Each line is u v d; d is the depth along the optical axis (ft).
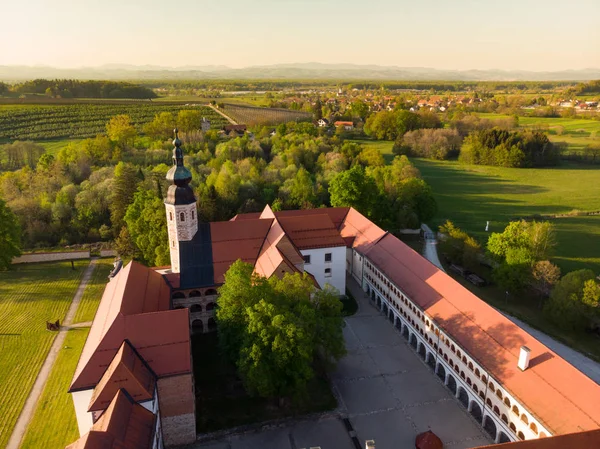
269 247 244.63
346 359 221.46
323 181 460.55
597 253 350.23
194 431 169.17
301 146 558.56
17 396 193.47
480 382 176.35
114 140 542.57
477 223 431.84
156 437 148.66
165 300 214.28
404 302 238.07
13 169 511.81
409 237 386.32
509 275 266.77
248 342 174.81
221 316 187.52
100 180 436.35
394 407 189.37
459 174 636.89
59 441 168.76
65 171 456.04
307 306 191.93
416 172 468.75
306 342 174.19
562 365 155.02
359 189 364.79
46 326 249.75
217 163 479.41
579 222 430.20
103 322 180.04
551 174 634.43
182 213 234.58
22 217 377.91
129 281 195.11
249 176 449.48
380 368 214.69
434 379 206.69
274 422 180.65
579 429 136.67
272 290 193.47
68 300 280.51
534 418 146.61
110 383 146.61
